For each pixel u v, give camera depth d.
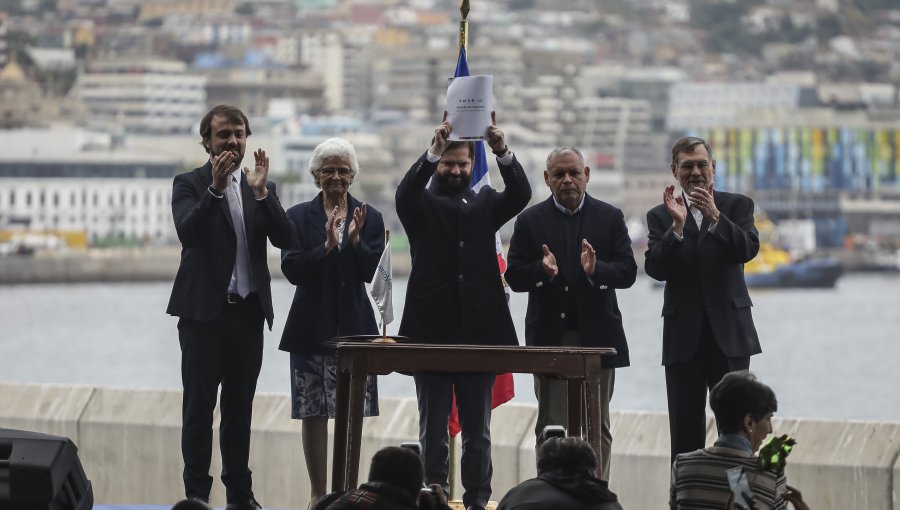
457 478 14.30
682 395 10.99
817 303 168.00
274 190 10.92
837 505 12.09
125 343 127.44
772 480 8.59
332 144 11.28
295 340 11.09
